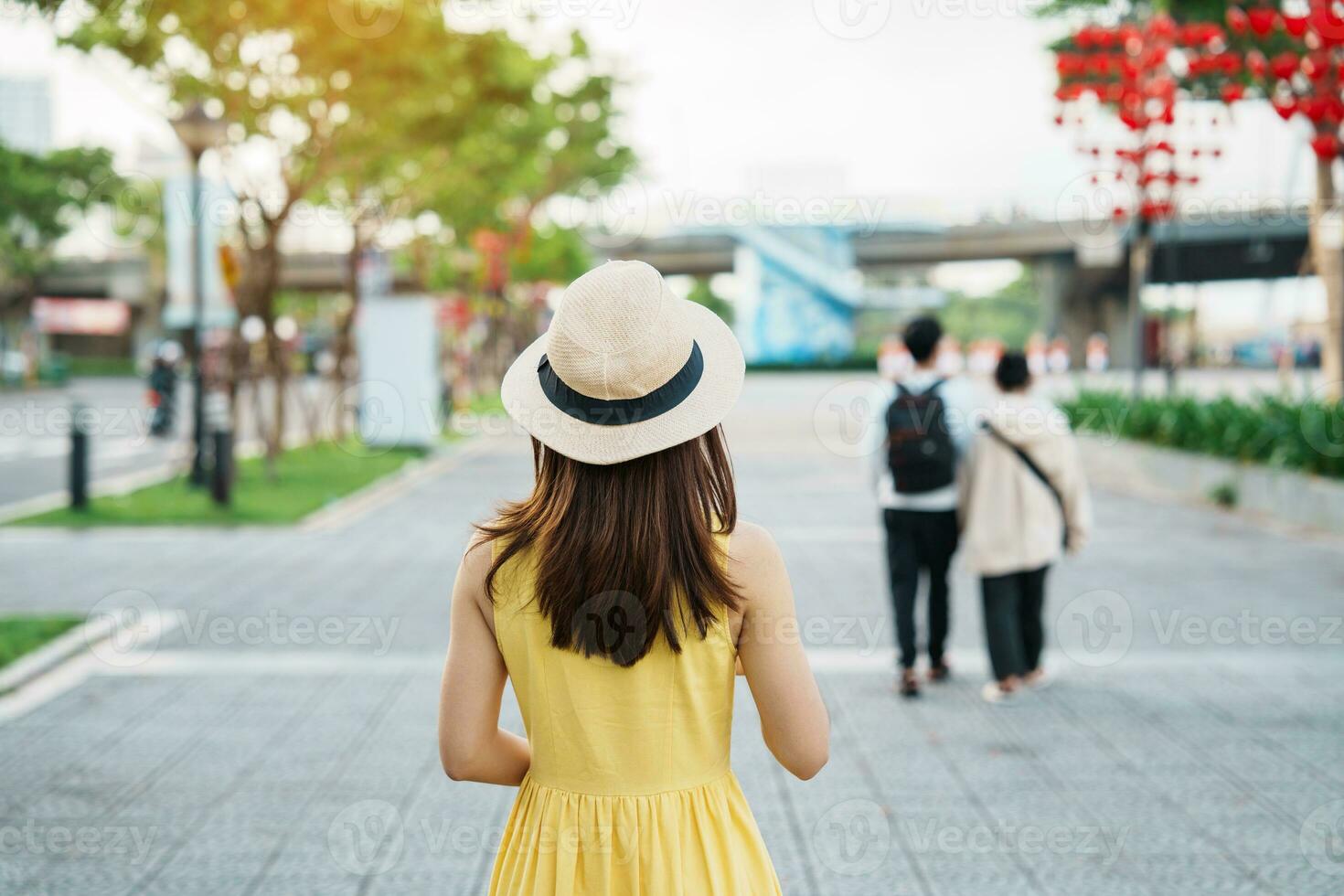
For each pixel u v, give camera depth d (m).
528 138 19.38
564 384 1.47
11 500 12.22
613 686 1.49
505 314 28.69
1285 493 10.39
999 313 64.88
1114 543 9.20
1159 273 27.52
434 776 4.16
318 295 59.44
